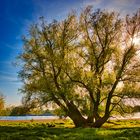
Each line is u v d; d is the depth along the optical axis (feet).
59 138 90.84
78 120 155.02
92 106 155.94
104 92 153.69
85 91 153.99
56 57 152.76
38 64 155.63
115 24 157.79
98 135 98.32
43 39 156.66
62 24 158.20
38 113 159.94
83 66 157.17
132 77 154.10
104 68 158.30
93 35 160.15
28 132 106.73
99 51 157.99
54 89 150.82
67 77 156.04
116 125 174.09
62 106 154.51
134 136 94.48
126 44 157.58
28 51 156.87
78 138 90.84
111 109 157.38
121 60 155.63
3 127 136.56
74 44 158.71
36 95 154.92
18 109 157.17
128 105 154.71
